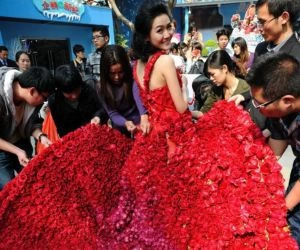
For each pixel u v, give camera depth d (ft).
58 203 6.84
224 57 8.55
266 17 7.48
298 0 7.27
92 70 16.71
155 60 6.79
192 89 13.23
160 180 6.52
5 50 19.99
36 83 7.60
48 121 10.38
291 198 5.73
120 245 6.42
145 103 7.39
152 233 6.31
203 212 5.97
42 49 30.58
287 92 4.99
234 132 6.15
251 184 5.76
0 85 7.88
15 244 6.62
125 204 6.72
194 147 6.37
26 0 26.02
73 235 6.63
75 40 33.47
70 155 7.14
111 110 9.46
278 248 5.36
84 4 32.58
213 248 5.66
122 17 24.06
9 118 8.23
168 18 6.73
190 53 24.17
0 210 6.56
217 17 43.80
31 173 6.84
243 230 5.52
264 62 5.19
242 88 8.50
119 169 7.31
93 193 6.98
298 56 7.24
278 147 6.31
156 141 6.77
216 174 5.97
